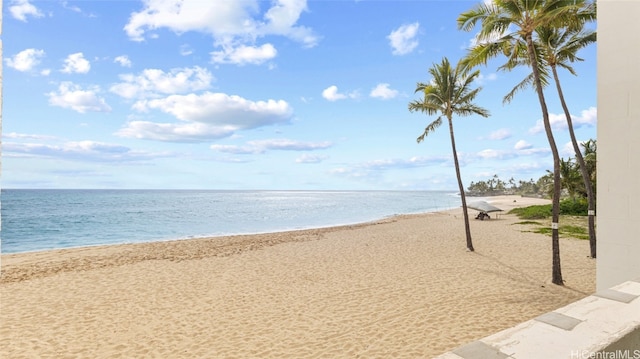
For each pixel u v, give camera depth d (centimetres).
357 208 6656
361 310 842
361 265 1338
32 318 820
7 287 1070
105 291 1029
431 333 696
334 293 984
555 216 1007
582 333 169
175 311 862
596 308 198
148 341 696
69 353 650
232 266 1352
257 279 1153
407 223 3111
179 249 1762
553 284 1002
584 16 1041
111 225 3428
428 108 1588
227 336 714
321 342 676
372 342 668
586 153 2878
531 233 2086
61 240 2509
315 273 1226
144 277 1188
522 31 991
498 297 900
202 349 659
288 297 959
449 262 1341
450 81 1513
